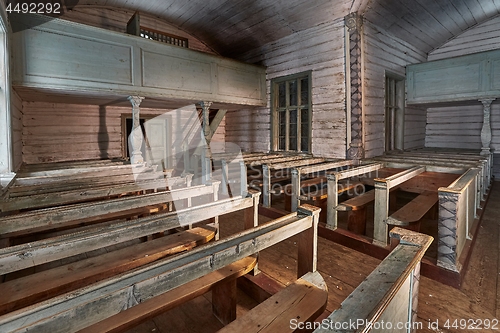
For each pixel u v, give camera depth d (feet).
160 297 5.34
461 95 19.20
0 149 11.99
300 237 6.98
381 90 19.35
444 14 19.98
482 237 10.97
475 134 23.84
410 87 21.66
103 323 4.69
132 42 16.61
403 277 4.01
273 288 7.23
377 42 18.74
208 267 4.70
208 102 20.12
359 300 3.51
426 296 7.19
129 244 10.98
